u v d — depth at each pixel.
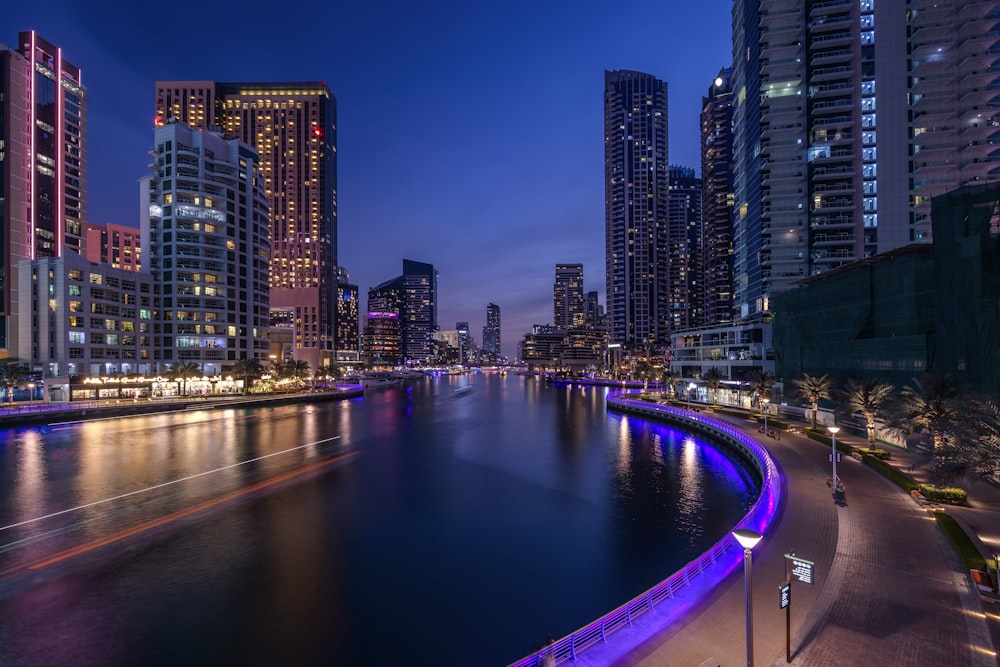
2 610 24.89
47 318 103.56
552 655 15.15
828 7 104.88
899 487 33.81
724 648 15.77
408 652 21.64
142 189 129.25
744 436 56.44
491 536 34.84
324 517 38.78
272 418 99.19
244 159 141.38
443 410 123.19
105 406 94.00
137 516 38.59
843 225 102.62
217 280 130.62
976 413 25.98
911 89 99.69
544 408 129.50
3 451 62.38
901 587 19.59
